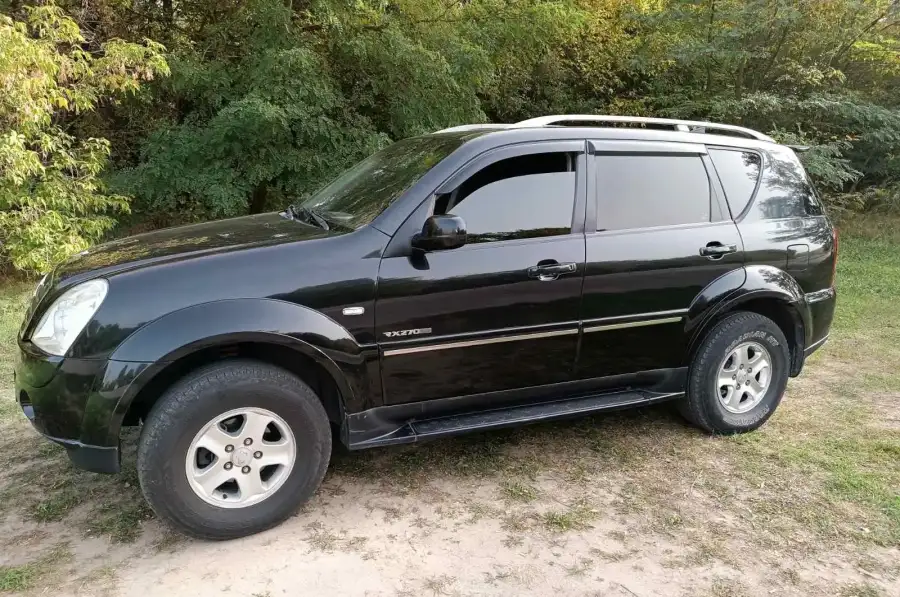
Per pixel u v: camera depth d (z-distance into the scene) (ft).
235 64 30.94
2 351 16.61
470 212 10.28
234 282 8.87
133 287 8.61
